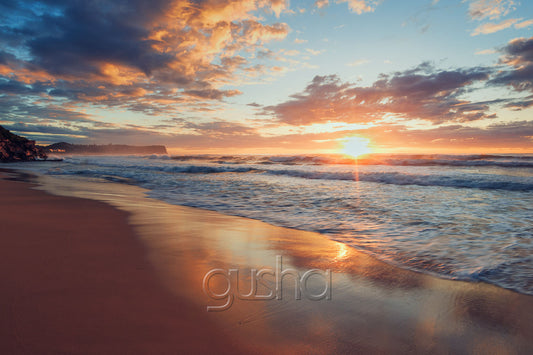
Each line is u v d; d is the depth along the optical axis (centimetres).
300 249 366
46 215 504
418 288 254
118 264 284
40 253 303
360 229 479
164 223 484
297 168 2112
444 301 230
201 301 215
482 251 359
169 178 1455
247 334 176
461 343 175
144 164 2795
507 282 266
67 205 615
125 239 375
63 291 217
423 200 785
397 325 193
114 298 212
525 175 1411
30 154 3944
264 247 371
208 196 863
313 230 472
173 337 167
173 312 197
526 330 189
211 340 167
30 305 193
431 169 1889
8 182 1077
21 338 154
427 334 183
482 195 880
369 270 297
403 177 1297
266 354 158
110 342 157
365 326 191
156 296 220
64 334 161
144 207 641
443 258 334
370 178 1393
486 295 241
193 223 495
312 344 169
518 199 802
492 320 202
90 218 495
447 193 927
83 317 182
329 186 1127
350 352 163
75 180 1265
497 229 471
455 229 473
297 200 790
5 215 489
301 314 204
